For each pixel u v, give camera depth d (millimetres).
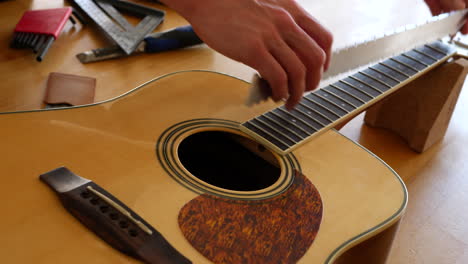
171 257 567
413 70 1006
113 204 617
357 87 939
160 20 1314
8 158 680
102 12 1306
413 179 1082
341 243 635
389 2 1771
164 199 660
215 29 717
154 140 775
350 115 867
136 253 560
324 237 640
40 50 1122
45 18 1202
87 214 601
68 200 618
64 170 675
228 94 926
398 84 952
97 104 835
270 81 725
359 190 732
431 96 1094
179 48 1274
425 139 1138
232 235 619
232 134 852
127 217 604
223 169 883
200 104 882
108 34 1210
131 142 760
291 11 775
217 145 873
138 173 700
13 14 1302
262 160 841
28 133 734
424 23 1050
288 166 760
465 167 1140
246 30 700
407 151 1170
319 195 709
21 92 1019
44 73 1097
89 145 734
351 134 1203
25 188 635
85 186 647
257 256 597
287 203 686
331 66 860
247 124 832
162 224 618
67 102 994
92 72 1128
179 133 800
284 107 881
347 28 1525
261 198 688
